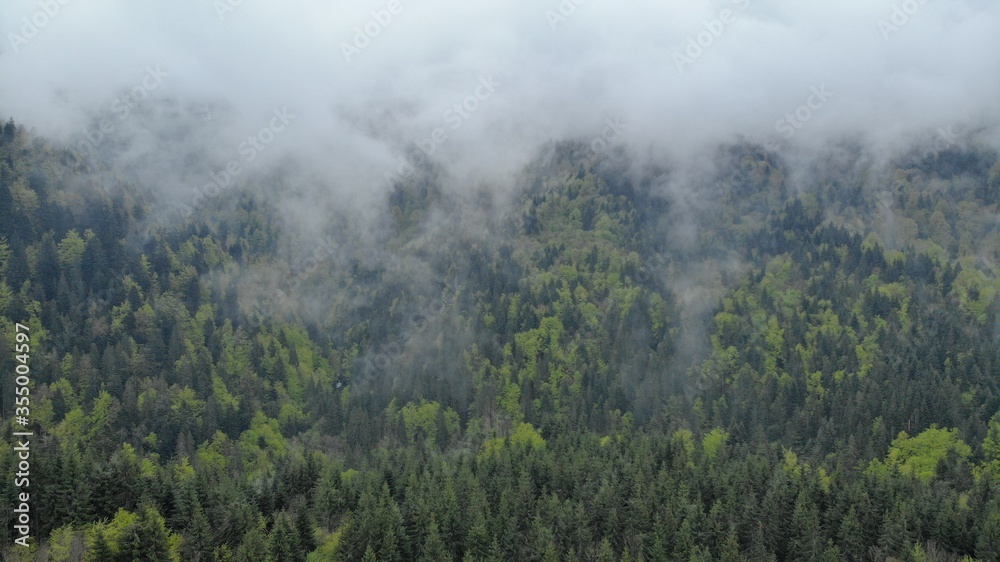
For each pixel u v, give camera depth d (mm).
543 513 151375
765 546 144500
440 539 140750
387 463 180000
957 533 142750
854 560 140500
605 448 191750
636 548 143750
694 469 169625
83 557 134250
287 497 163500
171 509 151000
